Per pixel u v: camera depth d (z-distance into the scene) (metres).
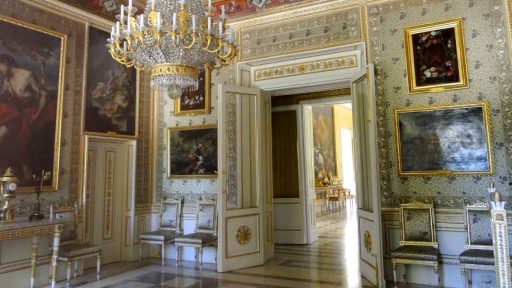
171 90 4.10
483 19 5.61
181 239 6.85
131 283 5.77
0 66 5.44
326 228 11.48
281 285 5.59
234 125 7.00
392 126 6.03
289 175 9.23
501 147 5.35
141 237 7.25
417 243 5.57
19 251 5.55
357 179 6.33
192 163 7.72
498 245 3.41
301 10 6.87
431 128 5.76
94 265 6.85
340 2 6.56
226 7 7.29
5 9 5.55
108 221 7.28
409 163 5.85
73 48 6.56
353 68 6.60
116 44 3.95
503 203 3.43
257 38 7.27
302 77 7.04
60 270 6.04
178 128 7.93
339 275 6.12
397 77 6.06
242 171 7.02
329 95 9.12
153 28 3.70
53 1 6.21
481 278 5.22
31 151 5.79
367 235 5.84
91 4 6.74
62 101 6.28
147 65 4.21
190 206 7.63
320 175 15.51
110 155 7.40
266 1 6.98
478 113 5.50
